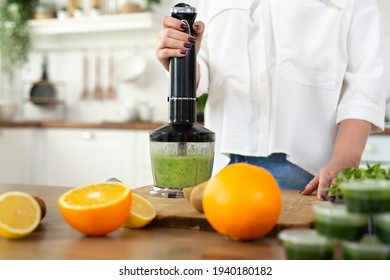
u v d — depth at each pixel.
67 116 3.73
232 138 1.29
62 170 3.15
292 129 1.24
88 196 0.71
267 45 1.26
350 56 1.24
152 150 1.01
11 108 3.39
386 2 3.02
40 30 3.51
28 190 1.15
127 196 0.69
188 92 1.01
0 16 3.50
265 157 1.28
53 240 0.67
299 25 1.24
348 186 0.55
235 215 0.64
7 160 3.07
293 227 0.71
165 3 3.41
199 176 0.99
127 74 3.52
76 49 3.68
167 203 0.89
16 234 0.66
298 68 1.24
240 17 1.29
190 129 0.99
